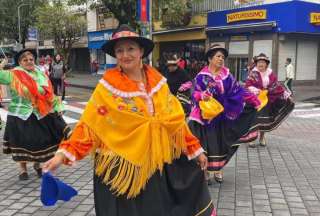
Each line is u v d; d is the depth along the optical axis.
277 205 5.39
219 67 5.94
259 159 7.78
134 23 21.27
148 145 2.97
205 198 3.22
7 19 40.34
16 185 6.22
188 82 7.89
